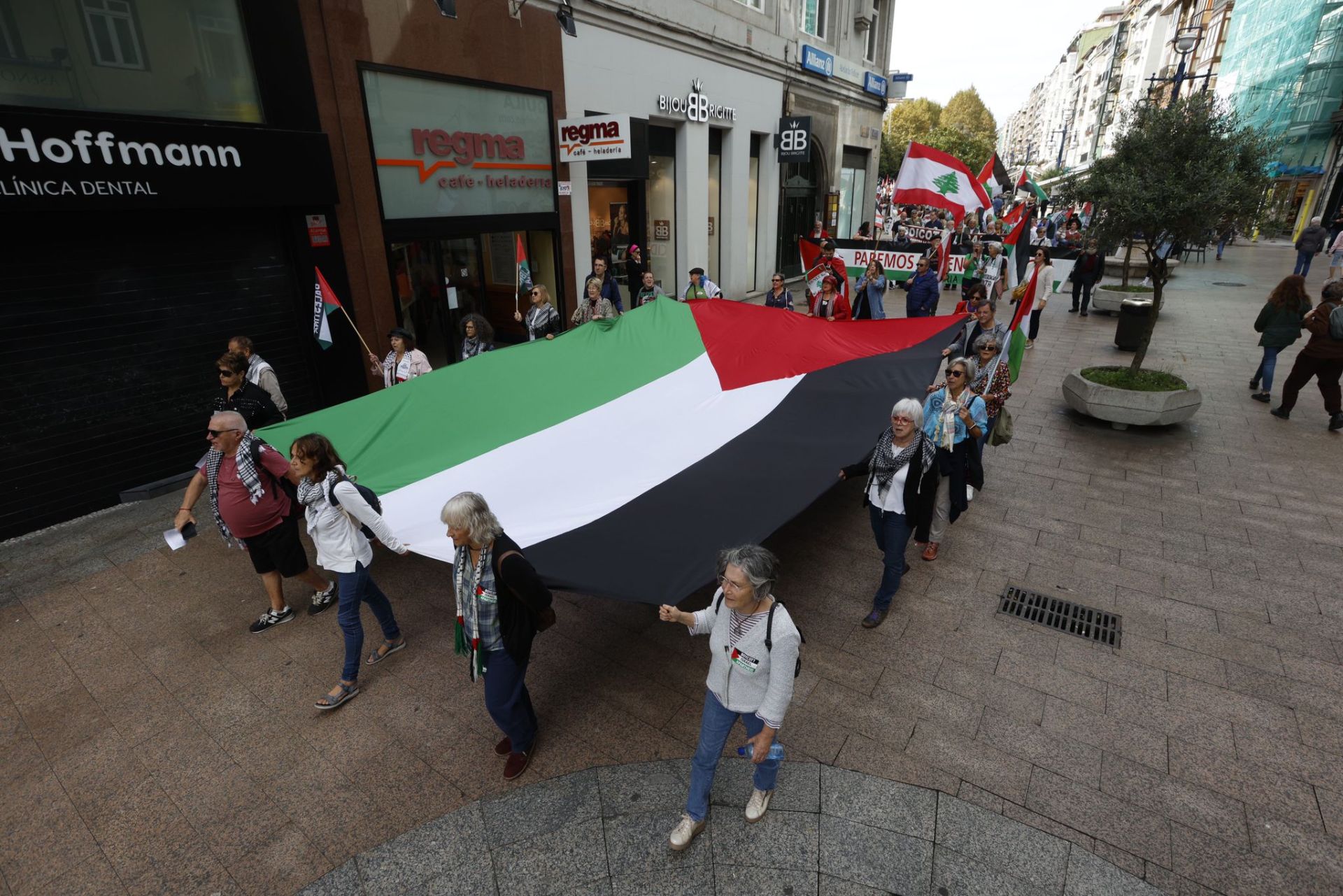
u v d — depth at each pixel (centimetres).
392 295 965
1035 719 410
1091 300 1777
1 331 620
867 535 642
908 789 363
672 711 428
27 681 466
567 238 1239
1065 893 309
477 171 1061
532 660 478
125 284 697
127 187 650
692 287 1151
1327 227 3052
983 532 630
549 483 504
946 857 327
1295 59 3388
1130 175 763
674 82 1442
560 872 325
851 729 405
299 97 804
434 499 489
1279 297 916
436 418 579
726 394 653
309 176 803
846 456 518
